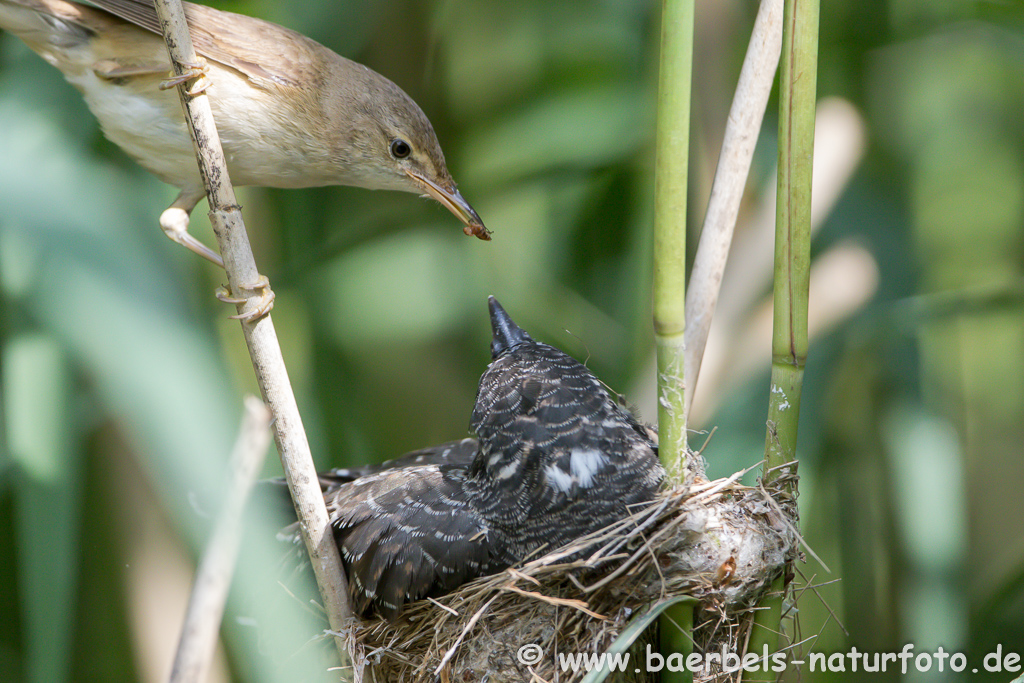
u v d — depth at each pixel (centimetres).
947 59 254
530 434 243
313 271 250
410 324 253
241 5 249
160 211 248
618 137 251
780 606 242
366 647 243
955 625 248
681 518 241
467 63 253
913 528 248
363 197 253
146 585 248
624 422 244
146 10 245
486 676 243
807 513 247
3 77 247
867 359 251
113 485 248
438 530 244
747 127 242
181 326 244
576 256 253
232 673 247
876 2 251
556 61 252
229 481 214
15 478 246
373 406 253
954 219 255
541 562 242
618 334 251
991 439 255
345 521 244
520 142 251
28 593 245
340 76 246
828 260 249
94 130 247
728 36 250
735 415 247
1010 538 254
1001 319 255
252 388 250
